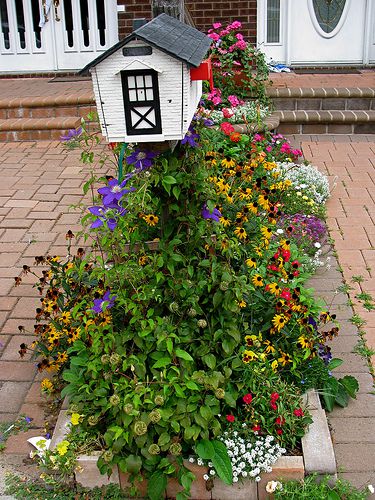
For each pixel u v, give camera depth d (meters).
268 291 3.30
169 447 2.65
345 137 7.38
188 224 2.97
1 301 4.21
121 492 2.79
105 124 2.67
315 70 8.98
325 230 5.05
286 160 6.11
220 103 7.07
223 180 3.49
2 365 3.60
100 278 3.15
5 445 3.05
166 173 2.82
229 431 2.83
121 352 2.85
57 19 8.94
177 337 2.81
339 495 2.70
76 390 2.98
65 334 3.29
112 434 2.71
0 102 7.55
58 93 7.89
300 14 8.85
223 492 2.75
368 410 3.20
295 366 3.06
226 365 2.96
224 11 8.57
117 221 2.91
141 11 8.60
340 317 4.00
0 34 9.05
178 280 2.95
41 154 6.90
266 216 3.86
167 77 2.56
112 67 2.56
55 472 2.86
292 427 2.83
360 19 8.86
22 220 5.36
